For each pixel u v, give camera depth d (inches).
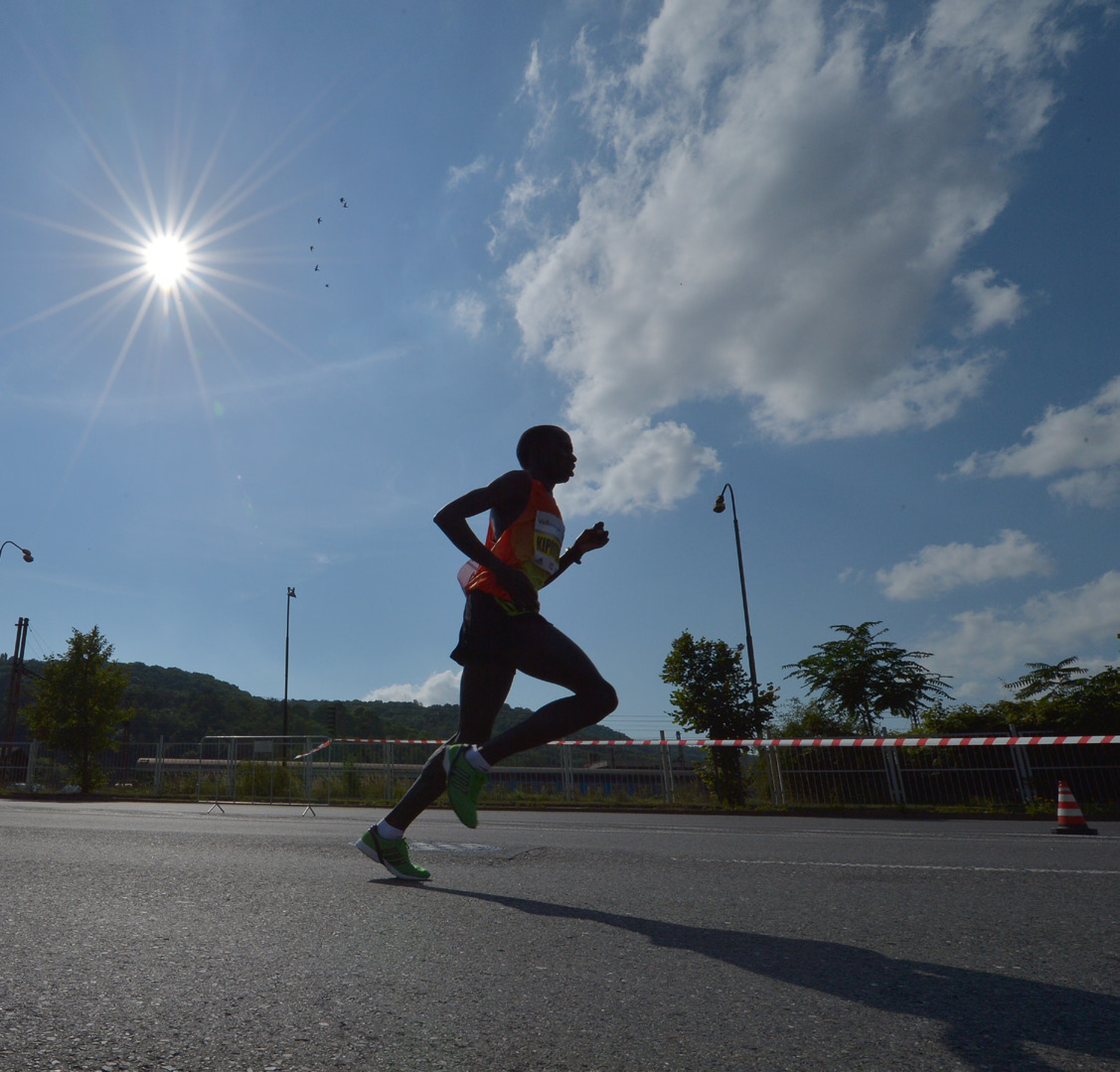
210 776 816.3
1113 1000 65.6
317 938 85.1
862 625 720.3
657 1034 57.4
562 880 132.0
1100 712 593.6
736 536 813.9
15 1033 55.3
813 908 107.3
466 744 114.8
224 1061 51.8
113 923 90.7
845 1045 55.3
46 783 932.0
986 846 209.8
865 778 601.9
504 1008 62.9
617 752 687.1
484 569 123.2
